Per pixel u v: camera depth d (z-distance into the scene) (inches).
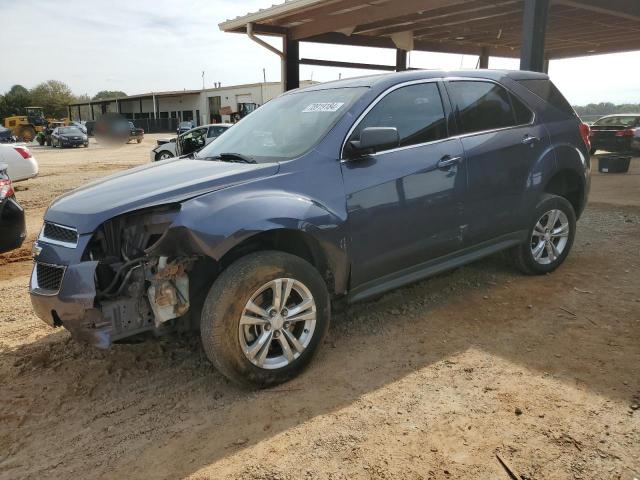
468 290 185.0
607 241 244.1
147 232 123.4
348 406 117.2
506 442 102.4
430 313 166.9
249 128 171.0
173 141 759.1
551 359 134.4
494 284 189.6
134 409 121.3
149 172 147.3
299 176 131.8
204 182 126.0
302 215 125.6
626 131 655.1
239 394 124.8
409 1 360.5
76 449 107.7
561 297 175.3
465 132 165.6
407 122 153.0
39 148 1449.3
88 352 150.1
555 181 203.5
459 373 129.4
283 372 126.2
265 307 124.1
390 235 144.6
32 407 123.5
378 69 537.3
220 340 116.3
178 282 119.6
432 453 100.3
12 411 122.0
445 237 158.6
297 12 392.5
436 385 124.3
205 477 97.0
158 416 118.0
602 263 210.2
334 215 132.0
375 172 141.6
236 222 116.7
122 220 124.6
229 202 120.5
